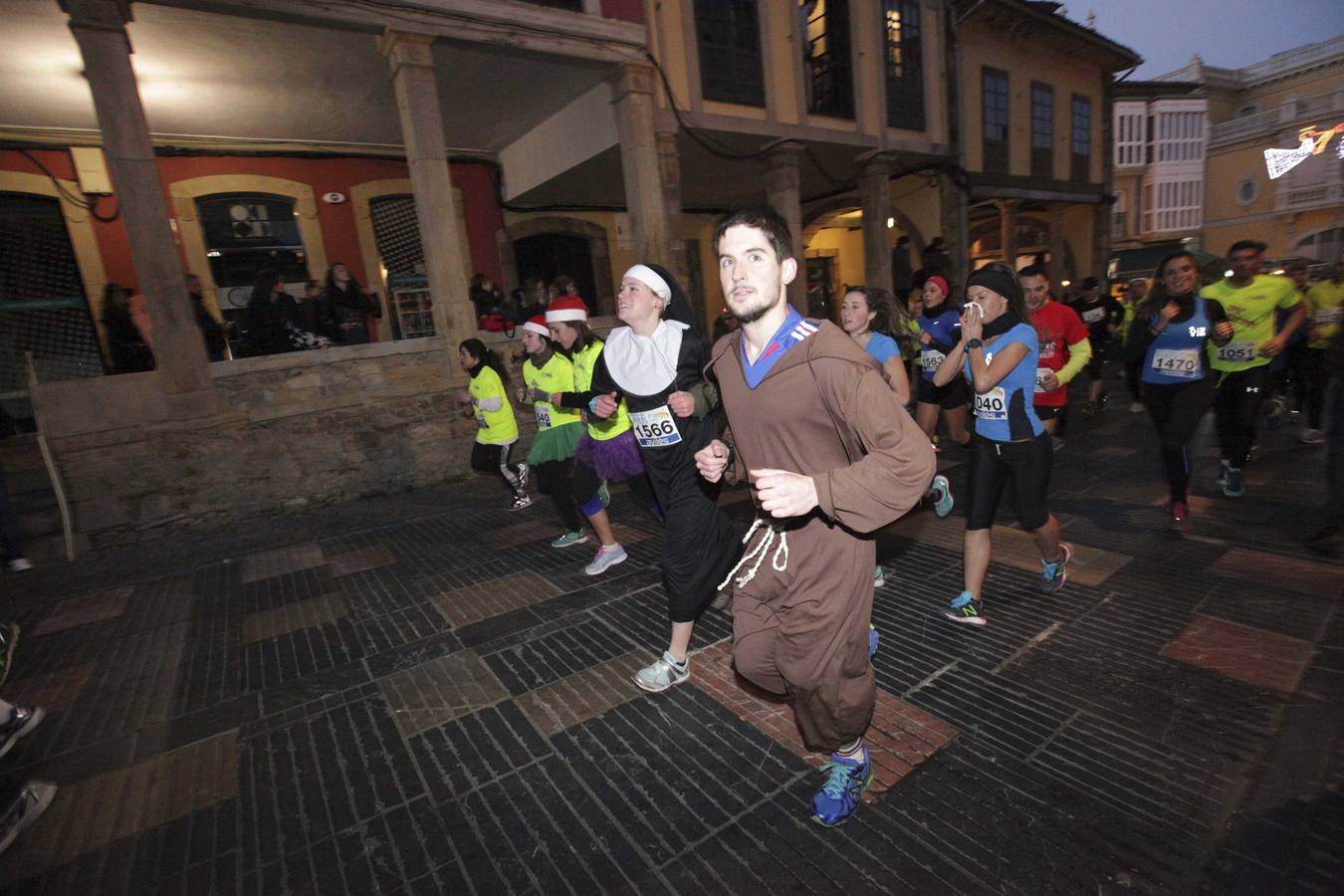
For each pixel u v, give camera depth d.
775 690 1.84
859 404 1.46
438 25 6.80
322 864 1.99
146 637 3.84
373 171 10.76
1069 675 2.68
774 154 10.56
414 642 3.49
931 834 1.91
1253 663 2.65
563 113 9.90
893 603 3.45
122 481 5.68
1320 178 29.53
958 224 13.66
